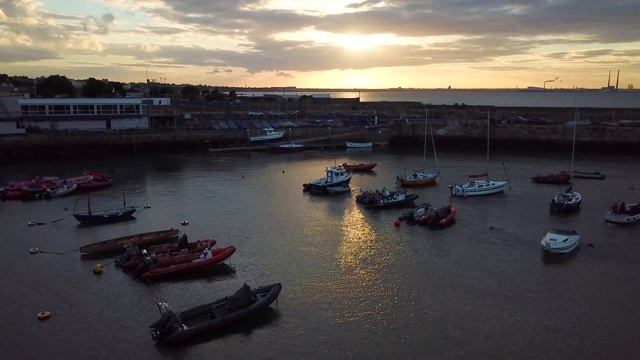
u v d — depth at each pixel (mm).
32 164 83438
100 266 38531
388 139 110875
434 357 27453
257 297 32656
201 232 47906
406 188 67125
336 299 33875
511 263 39906
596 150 96438
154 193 63875
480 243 44469
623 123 105375
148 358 27562
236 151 100250
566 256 41219
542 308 32594
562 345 28484
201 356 27734
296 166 84438
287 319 31281
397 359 27297
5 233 48031
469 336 29391
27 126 93188
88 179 67312
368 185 69312
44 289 35750
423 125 110438
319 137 110188
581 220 51094
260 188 67188
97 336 29656
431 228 48812
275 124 116000
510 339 29078
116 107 101312
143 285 36156
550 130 100188
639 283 36156
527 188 66062
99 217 51094
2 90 113562
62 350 28250
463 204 57969
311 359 27406
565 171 75188
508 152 98875
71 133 92562
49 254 42469
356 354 27797
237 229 48844
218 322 29828
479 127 105500
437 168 79125
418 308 32625
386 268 39000
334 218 52656
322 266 39469
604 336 29359
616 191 63438
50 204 58688
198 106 131625
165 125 108000
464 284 36062
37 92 128125
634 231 47406
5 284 36562
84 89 131875
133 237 44312
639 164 83312
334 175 66250
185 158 91812
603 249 42719
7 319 31594
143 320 31422
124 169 80250
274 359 27438
